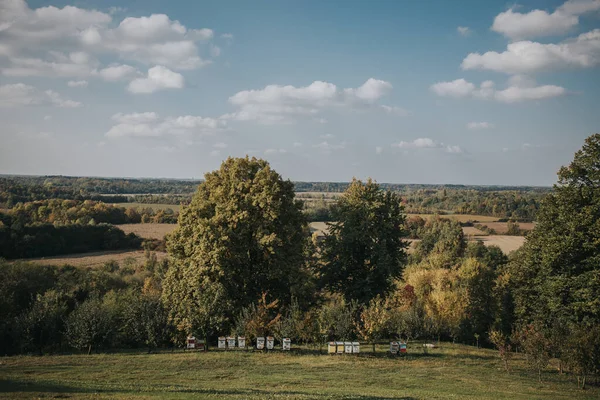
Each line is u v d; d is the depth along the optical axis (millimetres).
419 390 25625
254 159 45719
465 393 25391
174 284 40656
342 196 51094
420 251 116312
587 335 29109
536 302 43812
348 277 49219
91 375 26625
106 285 70688
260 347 35719
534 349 30875
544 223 42750
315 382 26656
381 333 37062
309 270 49250
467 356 36625
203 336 36594
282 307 41562
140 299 38969
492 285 64125
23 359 31688
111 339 37781
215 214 42344
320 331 35719
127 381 25234
